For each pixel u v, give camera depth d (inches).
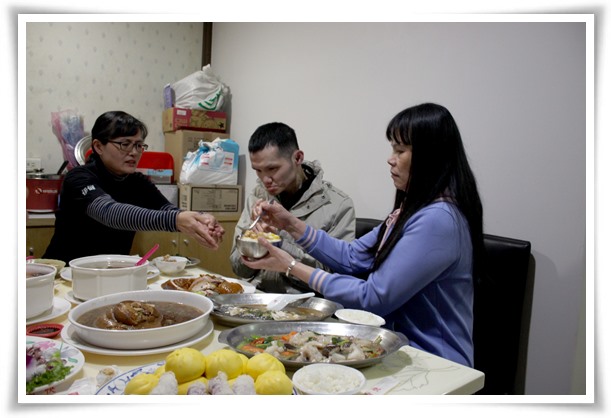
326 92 104.7
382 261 47.7
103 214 64.4
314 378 30.8
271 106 123.1
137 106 136.3
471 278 50.0
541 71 66.2
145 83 137.3
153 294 43.3
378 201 92.9
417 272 44.9
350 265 61.1
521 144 69.0
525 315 69.4
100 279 45.6
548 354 66.9
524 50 68.0
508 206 71.0
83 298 46.4
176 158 131.4
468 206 48.0
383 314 48.1
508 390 64.5
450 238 45.7
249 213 82.3
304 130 111.9
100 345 34.9
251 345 36.7
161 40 139.6
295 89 114.3
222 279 57.7
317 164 79.4
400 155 49.6
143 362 35.0
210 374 29.1
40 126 119.3
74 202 71.0
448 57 78.4
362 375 31.3
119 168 75.3
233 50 138.7
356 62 96.7
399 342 37.0
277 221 62.1
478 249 49.5
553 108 65.1
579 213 63.2
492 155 72.7
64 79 122.6
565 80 63.7
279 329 40.7
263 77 125.7
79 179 70.9
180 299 43.4
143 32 135.6
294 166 73.2
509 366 64.5
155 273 61.9
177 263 64.1
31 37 116.6
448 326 48.5
